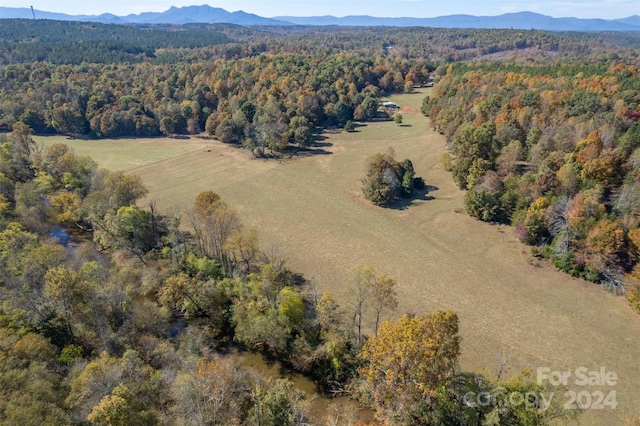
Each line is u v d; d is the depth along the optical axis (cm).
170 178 11400
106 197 8069
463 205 9550
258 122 13762
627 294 6325
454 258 7594
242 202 9956
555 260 7156
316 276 7031
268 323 5331
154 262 6969
